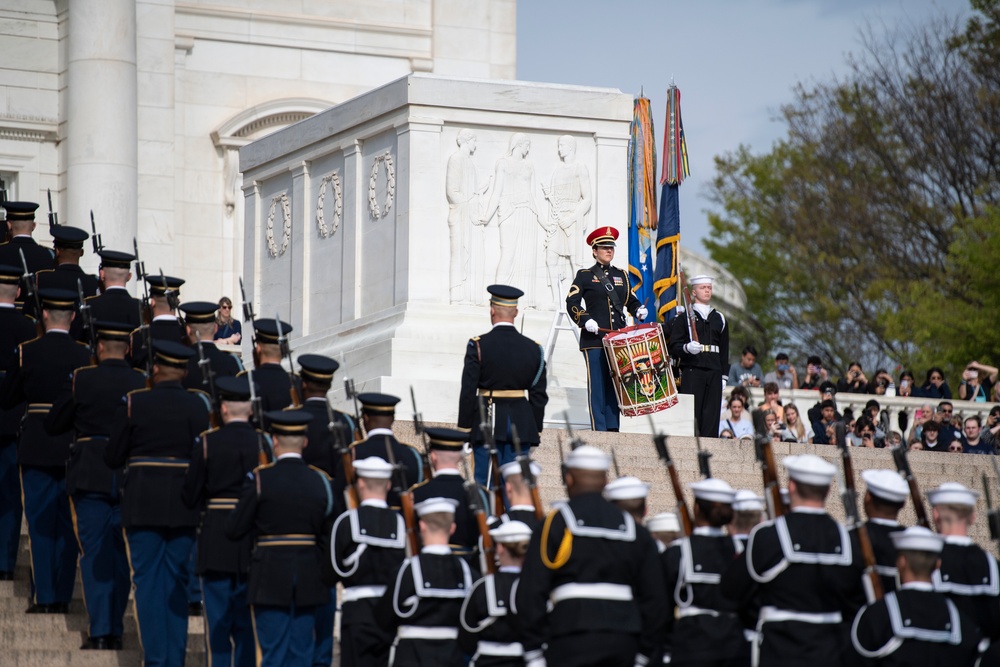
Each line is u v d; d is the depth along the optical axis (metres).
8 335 60.59
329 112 87.06
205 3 130.00
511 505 46.00
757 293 191.25
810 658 40.03
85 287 65.12
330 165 87.44
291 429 49.00
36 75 123.00
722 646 41.44
